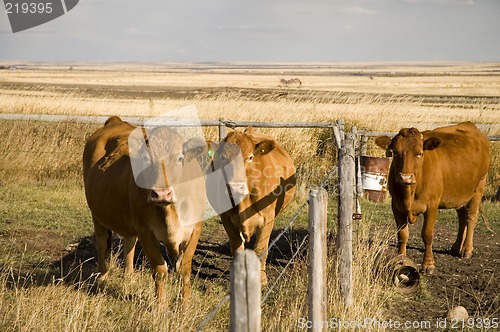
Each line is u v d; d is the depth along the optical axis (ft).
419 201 34.09
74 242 38.70
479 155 38.04
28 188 53.11
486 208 51.11
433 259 35.91
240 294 12.76
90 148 32.83
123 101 117.60
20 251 36.17
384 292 29.01
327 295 26.07
